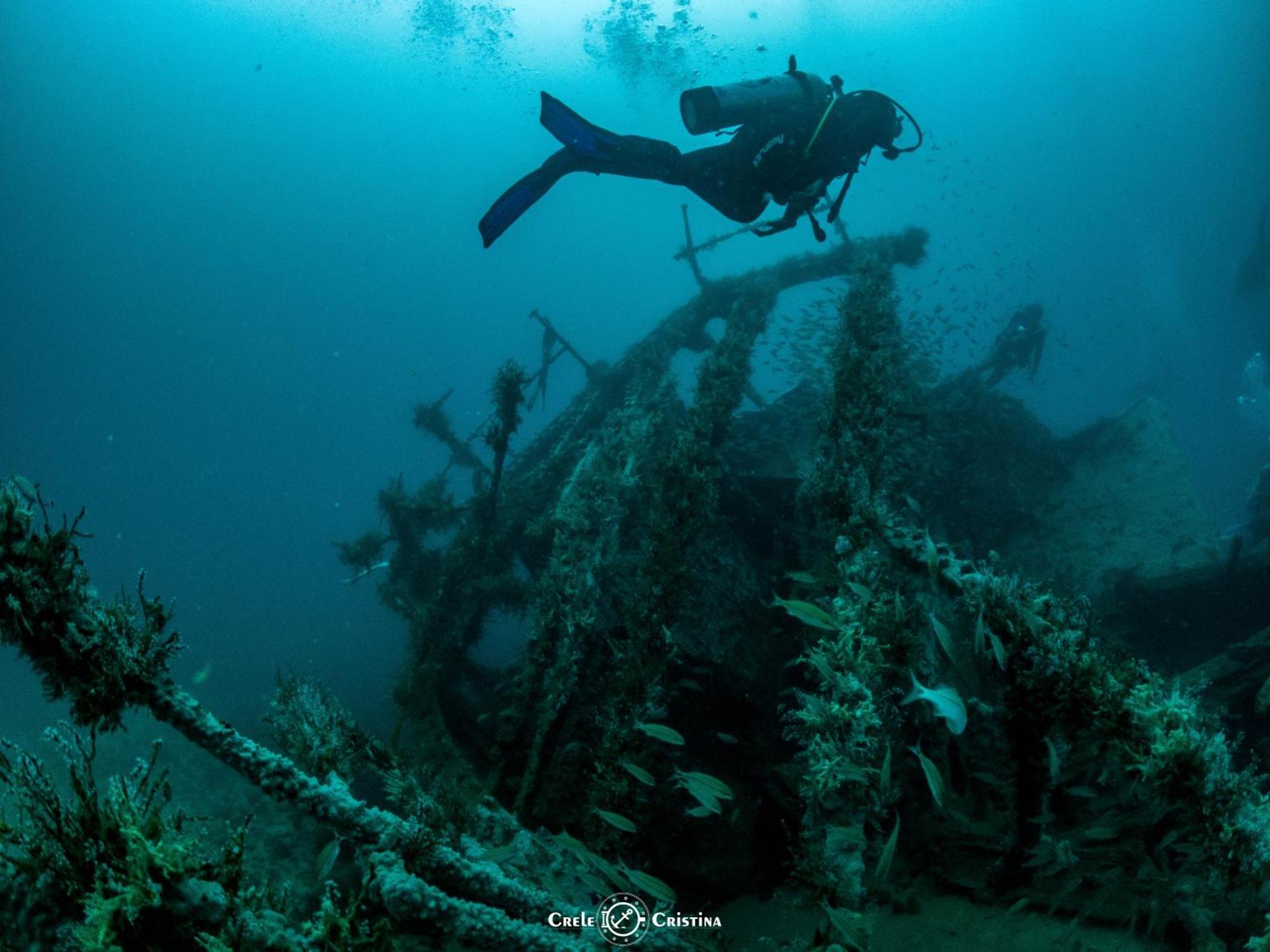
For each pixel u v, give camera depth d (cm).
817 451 558
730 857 526
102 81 6644
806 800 358
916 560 437
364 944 212
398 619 1719
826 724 350
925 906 472
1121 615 829
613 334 7762
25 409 6469
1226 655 626
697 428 578
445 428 958
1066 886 419
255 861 478
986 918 450
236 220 7400
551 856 413
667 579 492
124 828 199
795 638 634
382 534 775
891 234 1044
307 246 7662
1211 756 275
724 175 363
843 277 1025
